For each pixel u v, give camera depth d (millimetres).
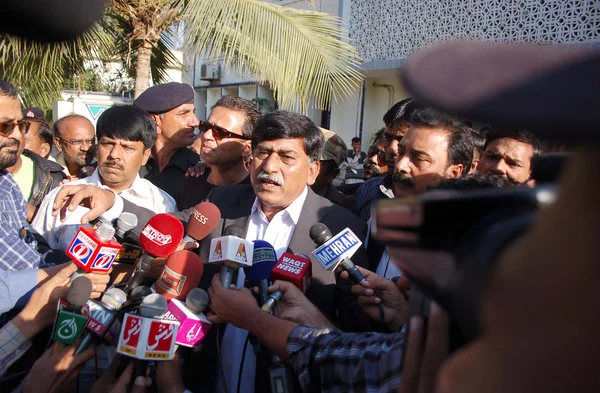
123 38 7320
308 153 2260
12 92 2104
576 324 414
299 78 6285
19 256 1992
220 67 14555
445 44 355
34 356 1942
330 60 6336
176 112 3633
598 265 397
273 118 2215
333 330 1445
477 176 1268
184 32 6398
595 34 6234
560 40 6504
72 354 1620
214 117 3131
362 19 9133
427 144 2105
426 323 876
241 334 2125
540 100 312
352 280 1842
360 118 10250
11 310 1888
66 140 4133
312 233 2010
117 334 1746
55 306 1704
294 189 2227
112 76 10672
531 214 513
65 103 7031
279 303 1767
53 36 647
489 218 555
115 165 2580
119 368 1712
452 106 331
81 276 1608
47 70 6328
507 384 459
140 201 2705
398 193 2197
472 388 491
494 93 325
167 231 1763
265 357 1974
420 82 344
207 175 3486
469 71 340
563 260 413
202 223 2008
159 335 1581
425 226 597
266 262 1939
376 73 9352
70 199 2219
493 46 347
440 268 590
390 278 2148
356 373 1233
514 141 2131
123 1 6418
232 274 1786
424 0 8055
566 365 425
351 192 4336
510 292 456
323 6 9922
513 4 6941
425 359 796
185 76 16078
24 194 3182
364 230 2299
